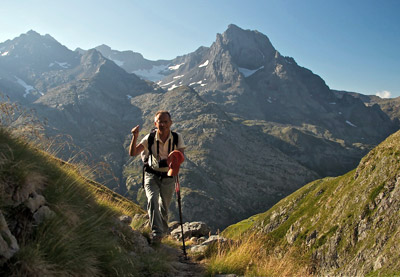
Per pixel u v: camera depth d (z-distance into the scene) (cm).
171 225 1273
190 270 588
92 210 544
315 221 1884
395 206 1212
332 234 1520
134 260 495
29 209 385
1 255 306
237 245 727
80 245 414
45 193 441
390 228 1144
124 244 544
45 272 321
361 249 1219
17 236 359
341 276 1226
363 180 1582
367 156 1697
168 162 569
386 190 1327
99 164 642
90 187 621
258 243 696
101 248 443
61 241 376
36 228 381
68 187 495
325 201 1997
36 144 527
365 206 1400
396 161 1409
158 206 607
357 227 1364
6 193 373
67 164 588
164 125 587
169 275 519
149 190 606
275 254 731
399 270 733
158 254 571
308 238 1728
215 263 593
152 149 601
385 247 985
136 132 579
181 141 604
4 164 389
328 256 1428
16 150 435
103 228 524
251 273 570
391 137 1619
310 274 777
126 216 700
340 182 1972
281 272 597
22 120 481
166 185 612
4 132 447
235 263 600
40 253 338
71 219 443
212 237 946
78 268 366
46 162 507
